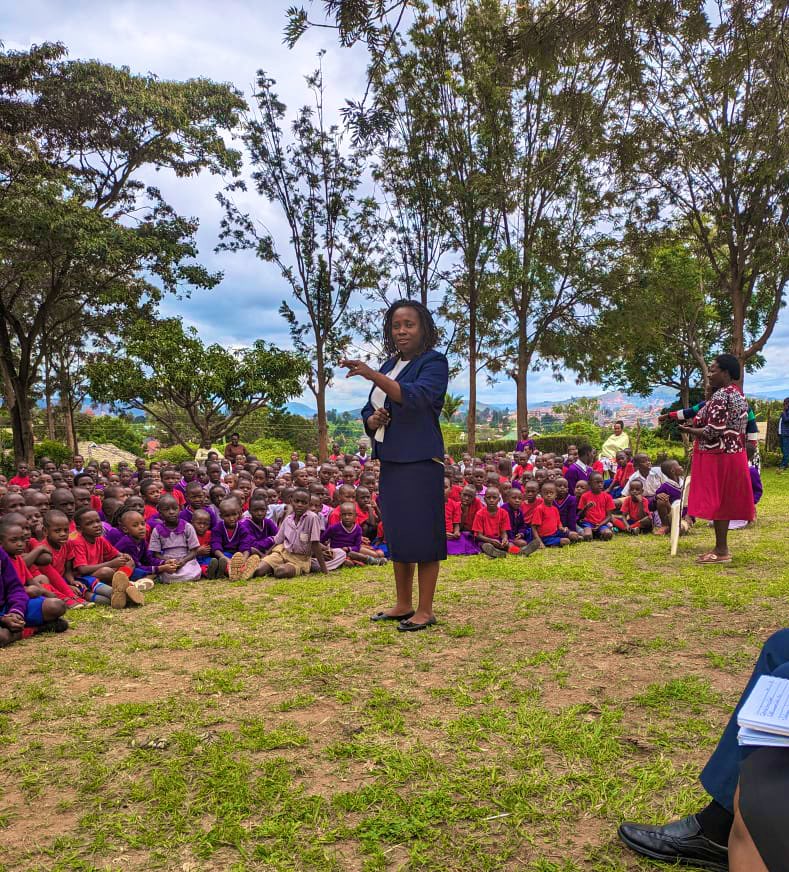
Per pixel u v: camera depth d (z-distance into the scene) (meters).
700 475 6.61
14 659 4.24
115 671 3.94
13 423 21.58
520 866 2.11
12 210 16.78
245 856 2.17
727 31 5.13
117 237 18.31
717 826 2.07
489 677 3.66
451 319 21.09
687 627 4.46
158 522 7.00
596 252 20.83
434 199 18.70
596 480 9.14
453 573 6.61
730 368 6.45
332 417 29.75
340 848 2.22
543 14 5.07
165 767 2.76
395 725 3.07
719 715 3.12
